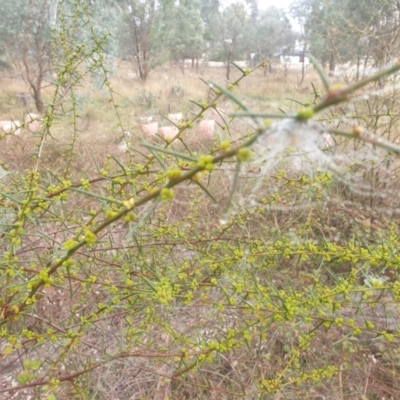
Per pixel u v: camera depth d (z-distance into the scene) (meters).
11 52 8.82
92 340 2.03
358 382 2.12
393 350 2.18
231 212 2.17
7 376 1.94
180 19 16.27
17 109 8.20
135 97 9.37
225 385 1.99
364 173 3.21
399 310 1.96
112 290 1.43
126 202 0.81
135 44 13.53
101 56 2.13
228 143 0.65
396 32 3.30
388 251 1.48
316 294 1.53
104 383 1.90
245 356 2.06
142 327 1.70
